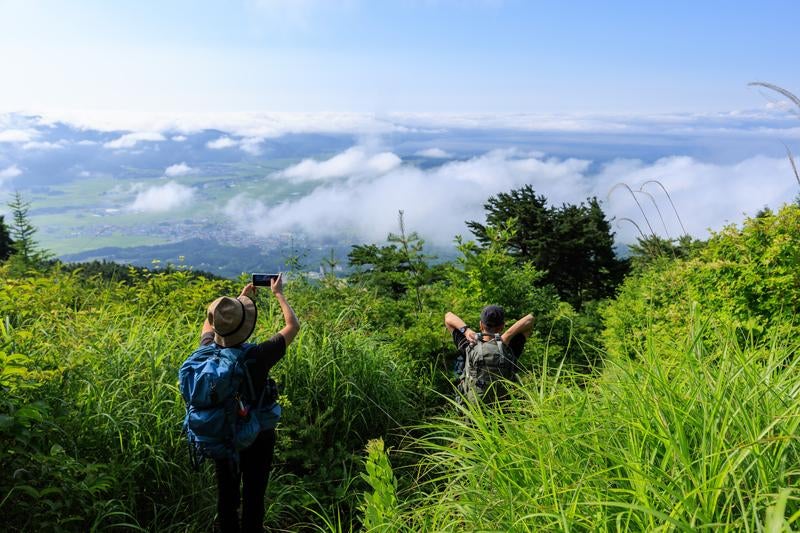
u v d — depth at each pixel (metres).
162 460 3.38
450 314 4.60
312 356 4.66
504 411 3.18
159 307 6.14
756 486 1.49
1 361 2.62
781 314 3.95
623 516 1.72
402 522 2.30
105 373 3.78
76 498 2.86
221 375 2.90
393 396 4.90
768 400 1.97
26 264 8.79
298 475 4.18
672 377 2.44
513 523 1.80
